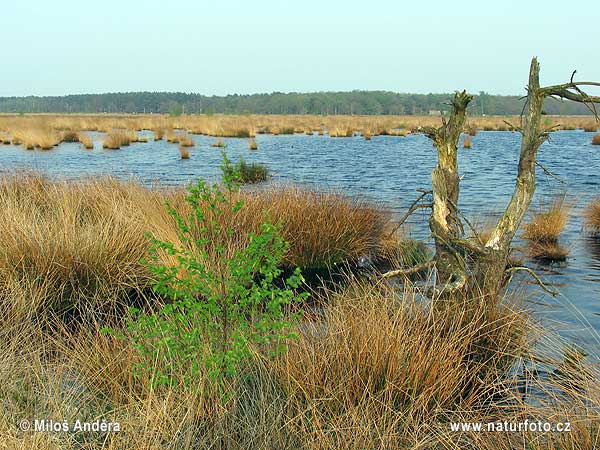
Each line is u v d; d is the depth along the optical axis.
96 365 4.20
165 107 170.12
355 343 4.12
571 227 11.10
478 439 3.50
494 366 4.35
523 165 4.73
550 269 8.11
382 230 9.17
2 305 5.38
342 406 3.78
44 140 33.19
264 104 159.38
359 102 154.88
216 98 180.12
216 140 42.16
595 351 4.76
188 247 6.77
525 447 3.43
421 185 18.22
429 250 8.70
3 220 7.02
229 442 3.45
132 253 6.84
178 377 3.95
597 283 7.32
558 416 3.49
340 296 5.21
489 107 132.50
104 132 52.69
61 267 6.27
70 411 3.63
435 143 4.88
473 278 4.98
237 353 3.89
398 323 4.39
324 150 33.84
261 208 8.25
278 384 4.00
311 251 7.97
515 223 4.77
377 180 19.59
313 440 3.44
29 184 10.05
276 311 4.18
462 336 4.40
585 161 26.34
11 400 3.68
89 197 9.23
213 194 8.58
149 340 4.39
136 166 23.62
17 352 4.50
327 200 8.96
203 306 4.11
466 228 10.13
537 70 4.57
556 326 5.63
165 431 3.36
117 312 6.04
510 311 4.73
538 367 4.48
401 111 153.25
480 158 29.05
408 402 3.88
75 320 5.76
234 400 3.71
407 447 3.47
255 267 4.27
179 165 24.27
